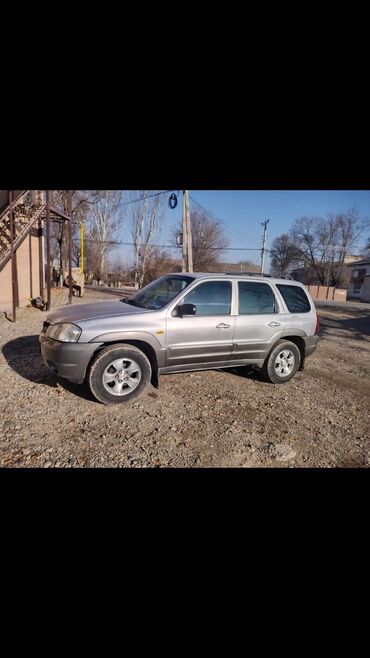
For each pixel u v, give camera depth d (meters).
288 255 48.81
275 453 2.81
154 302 3.95
